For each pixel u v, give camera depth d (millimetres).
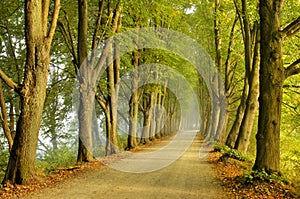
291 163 28641
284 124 30469
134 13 20703
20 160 10914
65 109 27797
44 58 11195
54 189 10180
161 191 10055
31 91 11086
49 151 24109
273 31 11164
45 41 11203
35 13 10867
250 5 18672
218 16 27094
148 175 13398
